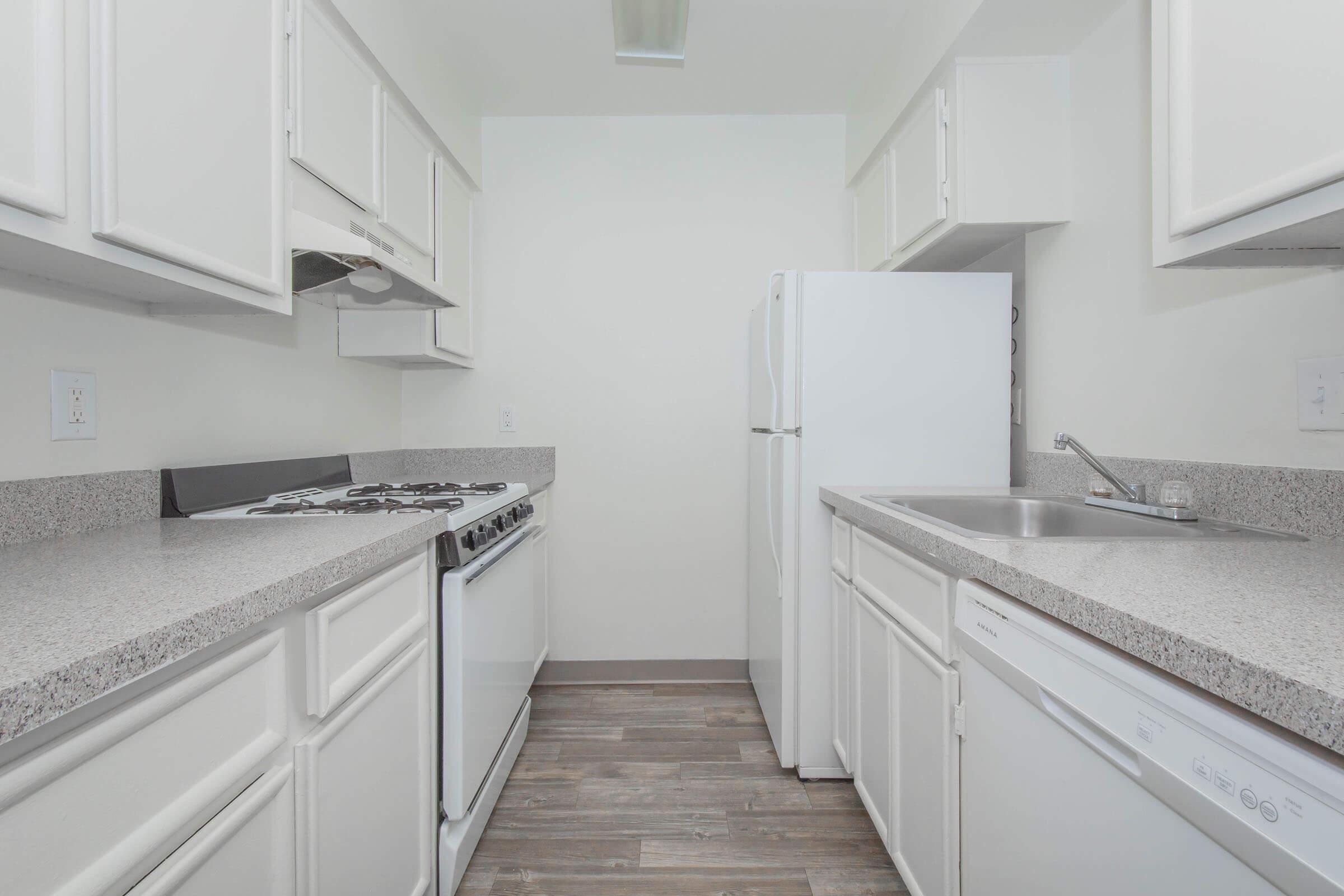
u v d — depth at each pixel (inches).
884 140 80.7
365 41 56.1
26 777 16.7
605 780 68.0
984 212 63.9
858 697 57.9
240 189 38.6
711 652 97.3
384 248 64.0
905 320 67.6
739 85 88.4
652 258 96.5
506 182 96.4
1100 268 58.8
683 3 68.7
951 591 39.2
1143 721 22.2
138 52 30.3
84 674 17.8
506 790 65.9
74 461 40.6
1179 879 20.9
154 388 47.1
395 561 42.1
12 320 36.7
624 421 96.7
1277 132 26.5
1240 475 43.4
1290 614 22.4
